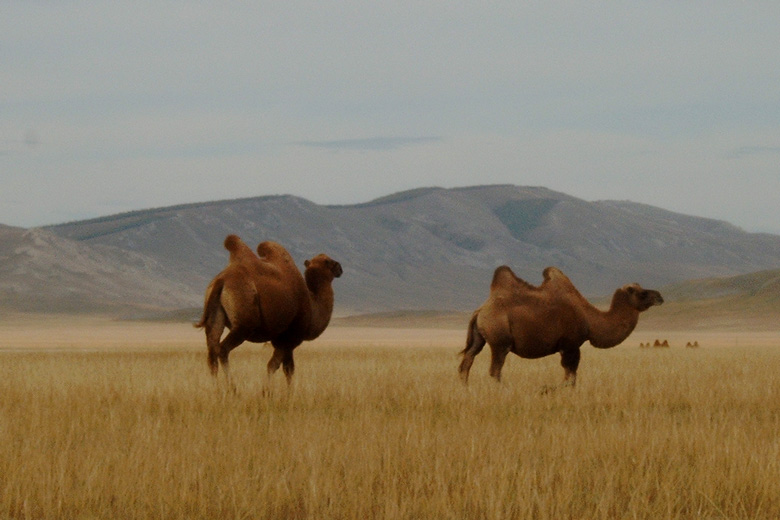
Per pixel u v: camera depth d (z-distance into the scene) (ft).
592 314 194.29
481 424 129.39
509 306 188.24
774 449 105.40
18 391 169.27
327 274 190.08
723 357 317.42
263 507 86.74
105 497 89.71
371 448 105.91
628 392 168.66
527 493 87.04
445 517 85.25
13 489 90.12
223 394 158.10
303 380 184.24
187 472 94.38
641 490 91.50
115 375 202.49
